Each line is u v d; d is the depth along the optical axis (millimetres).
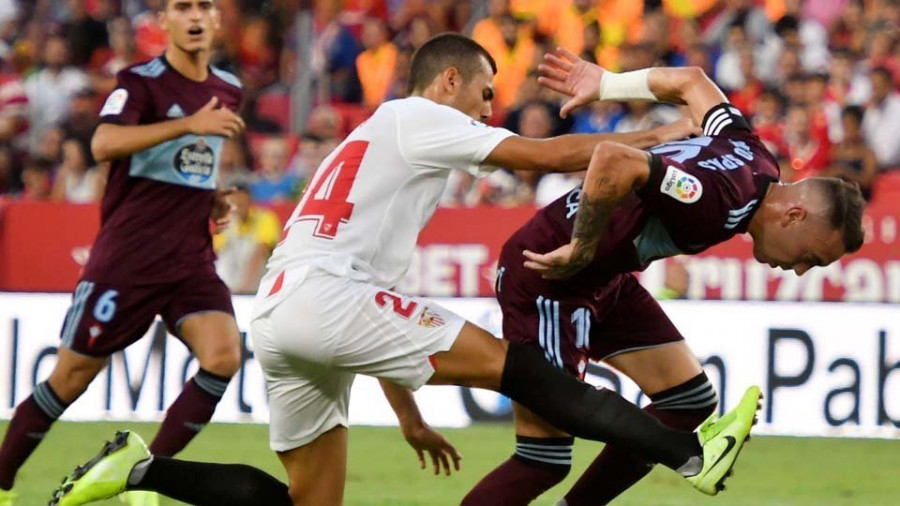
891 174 34438
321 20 41625
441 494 20047
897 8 38469
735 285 29359
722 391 26219
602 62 38438
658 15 37625
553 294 14688
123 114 17938
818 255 13695
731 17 38562
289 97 40281
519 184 32906
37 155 37750
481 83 14664
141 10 43250
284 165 34000
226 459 22766
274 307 13664
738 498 20125
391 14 42500
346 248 13648
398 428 26547
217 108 18703
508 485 14703
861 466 22922
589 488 15969
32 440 18344
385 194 13719
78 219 32094
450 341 13492
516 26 38906
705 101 14484
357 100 39594
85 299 18234
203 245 18484
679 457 13602
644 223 13992
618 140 14148
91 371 18516
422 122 13664
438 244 30250
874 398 25797
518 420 14758
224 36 40812
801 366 26016
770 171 13953
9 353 27219
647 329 15641
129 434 14688
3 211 32250
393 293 13602
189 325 18188
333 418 14625
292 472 14820
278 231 31094
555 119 34531
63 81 39594
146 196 18156
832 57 36500
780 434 26047
